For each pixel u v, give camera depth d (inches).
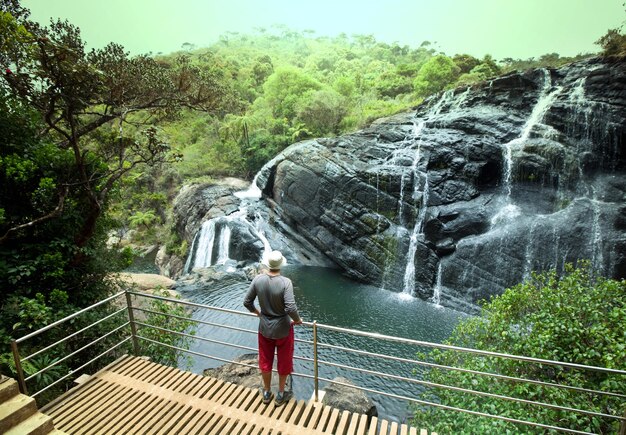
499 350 199.9
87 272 265.4
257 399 146.3
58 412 139.6
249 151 1208.8
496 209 537.0
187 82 387.2
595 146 525.7
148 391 153.4
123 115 330.6
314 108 1114.7
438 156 600.7
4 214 227.1
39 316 193.5
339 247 665.0
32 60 223.0
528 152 547.8
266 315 134.0
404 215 601.0
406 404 293.3
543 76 621.9
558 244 454.3
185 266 833.5
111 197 306.2
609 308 191.6
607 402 151.6
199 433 129.3
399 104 1125.7
